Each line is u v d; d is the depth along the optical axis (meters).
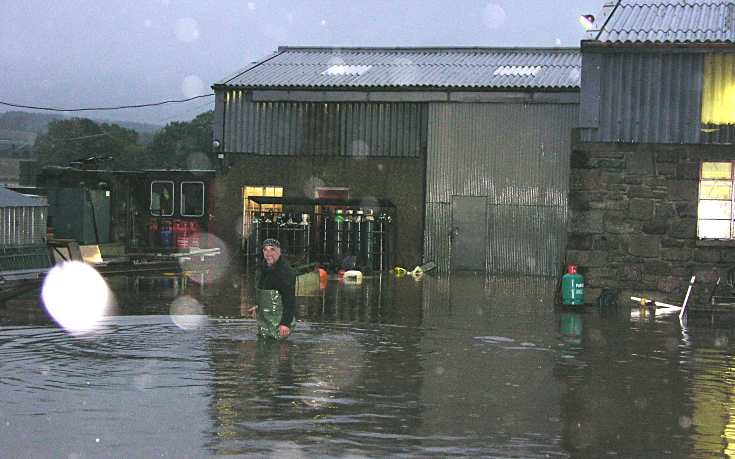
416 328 13.56
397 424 7.50
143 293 17.80
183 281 20.69
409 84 27.14
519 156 26.62
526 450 6.86
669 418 7.99
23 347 10.93
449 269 27.11
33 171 41.06
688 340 13.03
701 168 18.22
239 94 28.27
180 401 8.09
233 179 28.50
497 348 11.76
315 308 15.98
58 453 6.48
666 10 20.55
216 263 26.66
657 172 18.28
